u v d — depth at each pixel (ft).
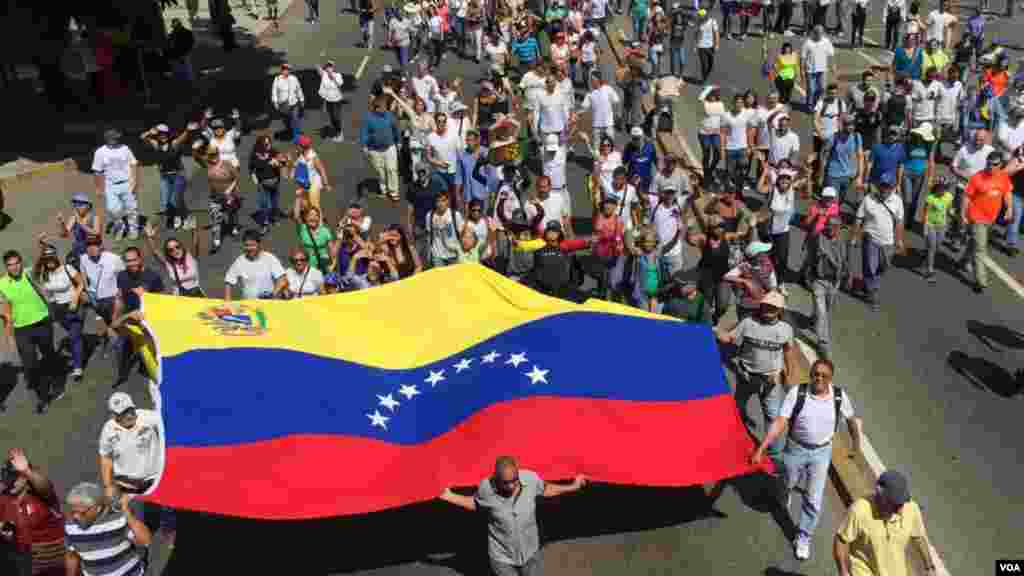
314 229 48.65
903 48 82.89
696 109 84.28
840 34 111.55
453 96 69.36
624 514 35.94
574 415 33.22
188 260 44.62
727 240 46.98
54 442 41.11
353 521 35.81
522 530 28.60
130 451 32.14
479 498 28.73
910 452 39.45
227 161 58.85
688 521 35.53
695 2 115.75
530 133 74.33
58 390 45.42
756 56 102.83
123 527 28.22
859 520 26.22
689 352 35.32
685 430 33.63
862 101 68.85
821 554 33.68
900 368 45.85
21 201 70.85
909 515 26.16
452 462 31.73
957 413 42.29
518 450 32.27
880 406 42.68
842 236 59.72
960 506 36.35
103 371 47.03
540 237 48.47
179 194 62.44
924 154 60.23
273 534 35.17
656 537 34.65
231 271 43.65
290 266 56.18
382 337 36.60
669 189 47.75
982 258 53.36
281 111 77.00
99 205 69.15
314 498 30.22
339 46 114.52
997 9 125.70
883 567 26.17
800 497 36.88
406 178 68.80
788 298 52.90
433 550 34.17
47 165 76.54
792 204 51.39
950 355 47.09
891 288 54.39
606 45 106.01
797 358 46.32
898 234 50.42
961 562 33.53
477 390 33.63
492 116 68.28
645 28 102.73
